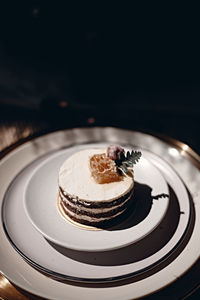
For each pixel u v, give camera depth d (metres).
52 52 0.80
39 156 0.42
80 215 0.33
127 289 0.27
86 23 0.71
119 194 0.33
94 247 0.30
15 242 0.32
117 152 0.35
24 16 0.73
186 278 0.28
